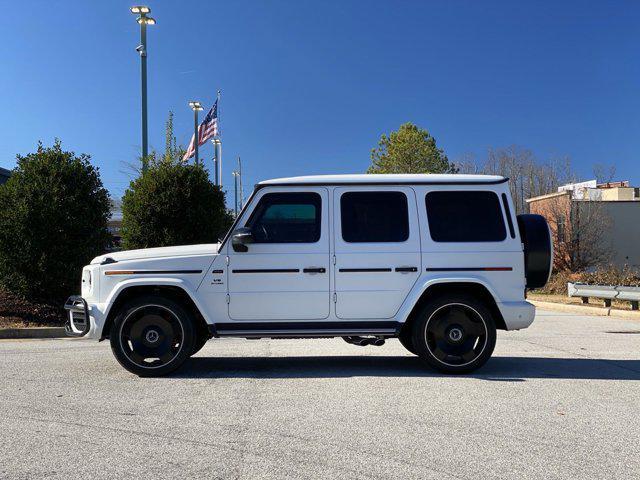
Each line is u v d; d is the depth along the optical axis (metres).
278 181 6.83
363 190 6.89
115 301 6.71
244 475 3.82
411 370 7.18
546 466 4.00
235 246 6.62
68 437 4.56
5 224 12.12
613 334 10.96
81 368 7.29
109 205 13.70
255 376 6.80
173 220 14.98
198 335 7.51
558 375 6.90
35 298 12.47
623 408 5.44
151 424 4.89
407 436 4.59
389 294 6.76
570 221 27.23
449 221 6.89
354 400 5.66
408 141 38.84
